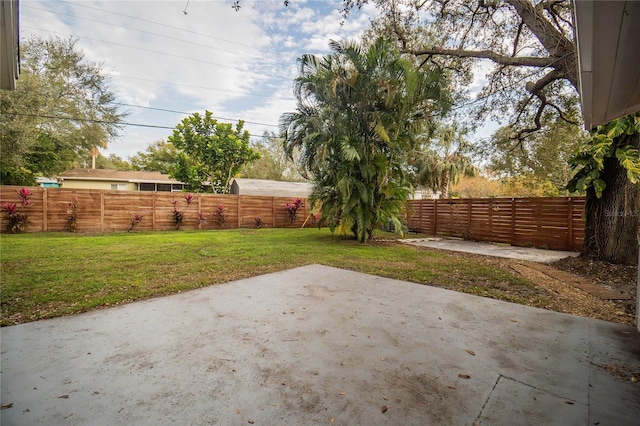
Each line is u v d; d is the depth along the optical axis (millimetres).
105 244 7340
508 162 10102
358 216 8016
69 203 9867
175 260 5492
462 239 10336
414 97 7074
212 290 3744
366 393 1707
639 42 1645
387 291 3766
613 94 2312
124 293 3531
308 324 2691
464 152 9680
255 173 26719
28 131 11234
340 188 7488
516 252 7355
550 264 5699
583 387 1774
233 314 2928
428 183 16109
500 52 6871
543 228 8117
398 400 1646
